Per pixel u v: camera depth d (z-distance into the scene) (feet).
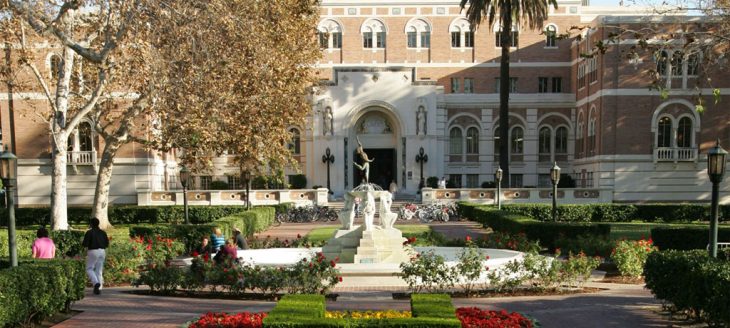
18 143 144.66
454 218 131.64
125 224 116.47
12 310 33.71
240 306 42.57
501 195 143.23
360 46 188.55
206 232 76.59
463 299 45.91
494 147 185.88
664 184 150.61
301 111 101.91
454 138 186.39
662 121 150.92
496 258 61.26
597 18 155.84
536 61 187.11
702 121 149.07
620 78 150.71
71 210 116.88
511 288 49.19
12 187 39.40
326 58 188.75
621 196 151.43
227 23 67.15
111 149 84.74
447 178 184.96
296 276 46.68
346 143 172.86
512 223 86.12
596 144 158.10
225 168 173.88
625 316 38.99
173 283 48.24
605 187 148.77
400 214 130.72
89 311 41.09
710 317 33.53
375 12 188.24
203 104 70.69
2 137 144.56
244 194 143.64
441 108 179.32
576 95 180.75
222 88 74.49
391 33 188.34
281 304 31.91
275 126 88.94
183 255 75.46
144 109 83.61
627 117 150.92
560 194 143.54
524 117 184.96
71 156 143.84
